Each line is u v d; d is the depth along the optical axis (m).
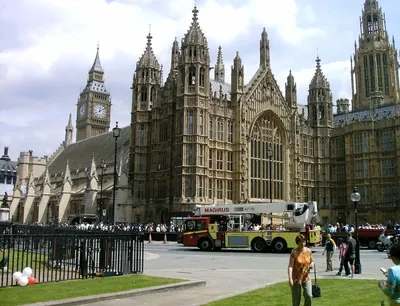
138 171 88.56
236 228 51.91
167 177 82.19
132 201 87.56
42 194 123.12
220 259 39.12
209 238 50.19
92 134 185.88
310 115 104.00
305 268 14.96
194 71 79.12
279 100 93.44
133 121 91.25
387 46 127.00
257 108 88.25
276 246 47.59
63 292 18.97
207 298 19.12
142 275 24.67
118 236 25.41
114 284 21.22
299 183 95.06
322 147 102.06
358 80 130.12
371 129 94.88
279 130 93.62
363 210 93.88
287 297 19.16
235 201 81.88
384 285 10.55
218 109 82.19
